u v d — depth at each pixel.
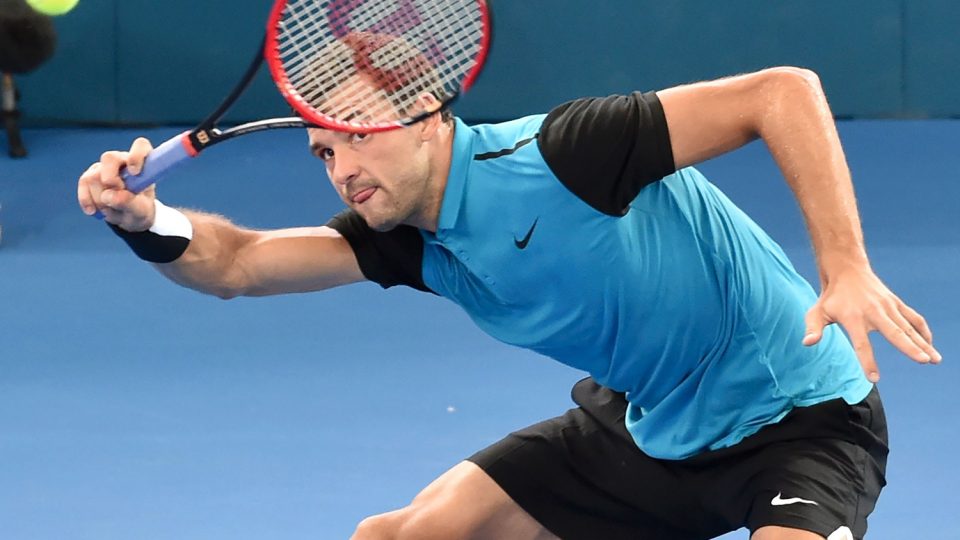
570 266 11.52
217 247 12.05
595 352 12.31
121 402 23.19
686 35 42.47
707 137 11.15
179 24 41.97
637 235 11.63
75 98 42.34
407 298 29.06
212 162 39.62
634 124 11.06
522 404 22.66
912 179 37.56
